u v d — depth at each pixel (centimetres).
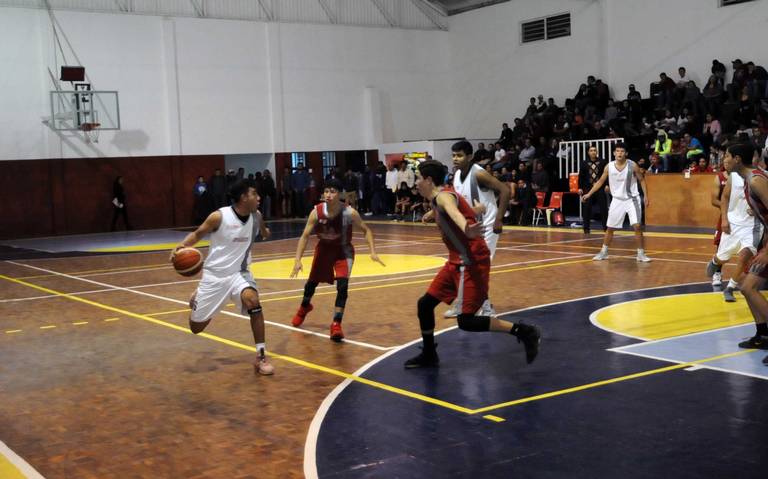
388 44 3209
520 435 506
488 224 857
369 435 519
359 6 3156
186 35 2816
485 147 3066
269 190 2947
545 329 836
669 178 1997
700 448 471
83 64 2644
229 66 2898
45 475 473
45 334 921
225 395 635
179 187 2831
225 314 998
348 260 841
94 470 479
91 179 2689
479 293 645
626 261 1381
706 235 1756
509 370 675
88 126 2609
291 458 484
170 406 611
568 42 2853
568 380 635
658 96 2403
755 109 2091
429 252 1681
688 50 2495
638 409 552
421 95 3291
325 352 773
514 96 3075
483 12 3152
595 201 2202
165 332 905
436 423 538
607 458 460
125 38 2709
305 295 878
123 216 2728
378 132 3175
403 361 722
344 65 3122
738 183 903
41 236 2619
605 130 2323
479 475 441
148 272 1516
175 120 2806
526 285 1148
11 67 2542
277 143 2998
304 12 3044
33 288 1337
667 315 884
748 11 2334
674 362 677
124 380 696
